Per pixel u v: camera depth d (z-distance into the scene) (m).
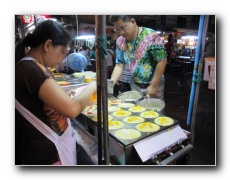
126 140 1.25
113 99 2.14
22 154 1.25
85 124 1.68
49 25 1.11
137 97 2.07
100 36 0.87
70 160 1.36
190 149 1.48
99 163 1.16
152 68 2.27
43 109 1.16
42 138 1.18
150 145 1.29
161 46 2.10
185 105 5.05
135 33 2.19
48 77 1.07
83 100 1.20
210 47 6.33
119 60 2.56
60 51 1.17
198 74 1.67
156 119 1.59
